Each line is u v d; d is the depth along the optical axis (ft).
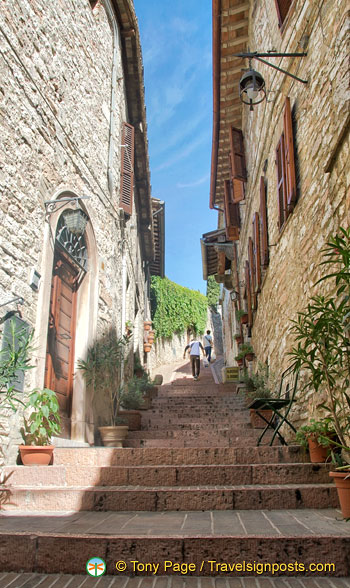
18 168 14.90
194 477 12.78
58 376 19.10
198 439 17.93
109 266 25.62
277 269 21.03
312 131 14.97
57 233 18.79
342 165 11.91
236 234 38.22
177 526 8.94
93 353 21.04
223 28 28.91
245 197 34.50
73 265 21.31
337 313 9.45
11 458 13.20
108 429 18.02
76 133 21.07
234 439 17.89
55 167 18.15
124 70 33.60
